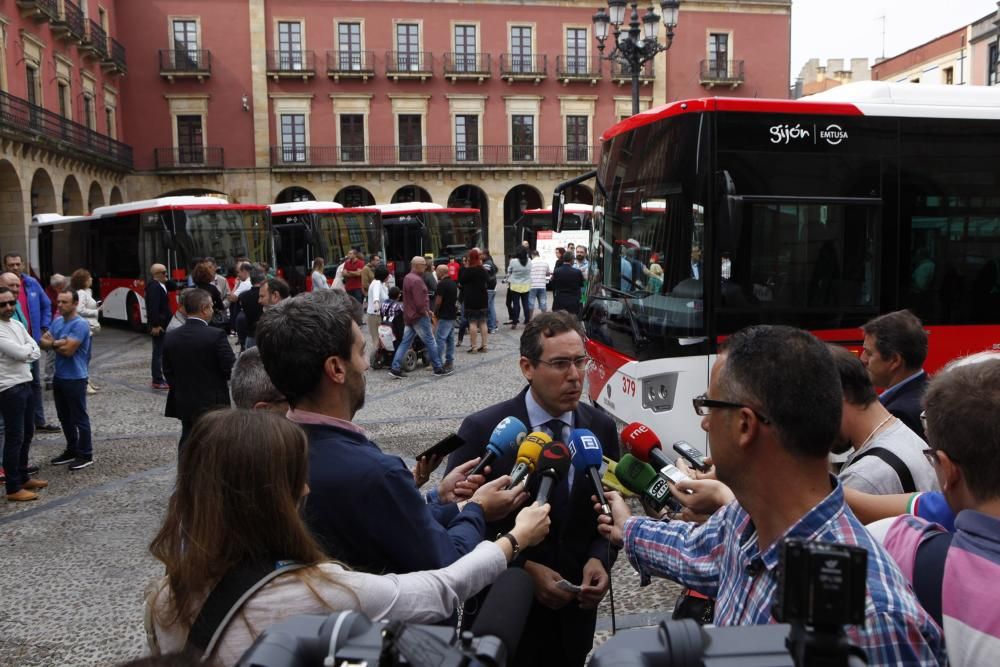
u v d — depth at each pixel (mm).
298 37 38156
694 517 2168
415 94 39406
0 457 6934
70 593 4812
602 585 2486
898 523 1836
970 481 1707
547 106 40562
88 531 5898
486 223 41469
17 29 25344
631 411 6758
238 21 37594
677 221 6332
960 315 6594
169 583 1679
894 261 6453
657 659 1077
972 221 6605
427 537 1977
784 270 6238
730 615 1531
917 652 1283
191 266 19641
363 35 38656
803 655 992
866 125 6410
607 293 7395
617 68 40406
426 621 1750
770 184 6223
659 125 6613
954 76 41906
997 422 1661
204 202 20016
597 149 41031
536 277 19484
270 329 2148
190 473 1656
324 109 38750
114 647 4141
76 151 28844
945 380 1818
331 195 39219
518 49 39969
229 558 1605
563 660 2570
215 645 1552
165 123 37438
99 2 34000
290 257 25531
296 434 1709
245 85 37844
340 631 1117
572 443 2605
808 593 978
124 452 8242
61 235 23969
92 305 12633
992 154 6645
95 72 33188
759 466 1494
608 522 2240
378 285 13391
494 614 1393
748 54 41250
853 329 6371
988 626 1559
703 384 6141
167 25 37031
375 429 9016
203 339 6121
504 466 2580
